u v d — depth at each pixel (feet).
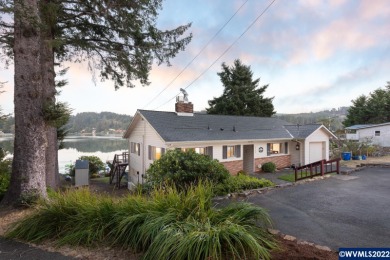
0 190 23.06
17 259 11.55
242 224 12.25
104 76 38.17
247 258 10.07
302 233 14.78
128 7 29.09
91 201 15.38
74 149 132.16
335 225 16.31
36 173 21.11
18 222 15.07
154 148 46.75
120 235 12.17
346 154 69.36
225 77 113.19
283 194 25.81
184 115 54.54
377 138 100.73
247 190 27.71
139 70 34.88
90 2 28.99
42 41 25.75
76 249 12.45
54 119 21.44
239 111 106.11
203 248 9.53
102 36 34.63
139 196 15.15
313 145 63.72
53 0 27.48
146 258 10.48
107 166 79.41
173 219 11.81
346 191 27.25
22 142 20.93
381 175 38.47
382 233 14.79
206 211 12.74
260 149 57.21
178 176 26.04
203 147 46.09
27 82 20.97
